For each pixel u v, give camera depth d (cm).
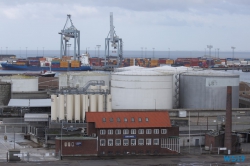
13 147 13138
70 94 14950
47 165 11062
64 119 14788
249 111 16800
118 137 12381
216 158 12175
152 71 18250
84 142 12219
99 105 15088
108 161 11619
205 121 15825
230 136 12862
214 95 17862
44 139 13688
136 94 17462
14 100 17962
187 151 13000
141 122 12531
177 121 15888
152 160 11812
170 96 17750
